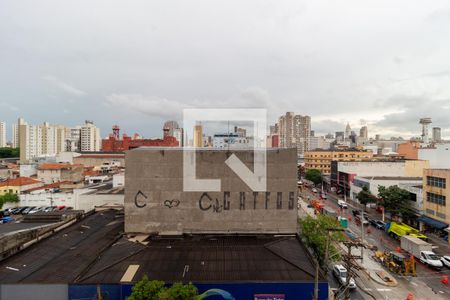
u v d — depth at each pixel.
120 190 63.16
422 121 177.88
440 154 90.12
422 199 53.59
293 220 35.81
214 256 28.94
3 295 23.86
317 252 36.03
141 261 27.70
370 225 56.53
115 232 37.94
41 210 67.38
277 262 27.84
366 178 76.56
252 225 35.72
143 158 35.56
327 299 24.66
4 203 68.19
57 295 24.08
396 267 35.72
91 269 26.61
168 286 24.14
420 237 44.59
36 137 178.25
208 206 35.50
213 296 24.44
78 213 46.56
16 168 113.44
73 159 134.62
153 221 35.50
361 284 33.19
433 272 36.19
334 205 76.62
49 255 30.31
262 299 24.55
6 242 30.25
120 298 23.97
